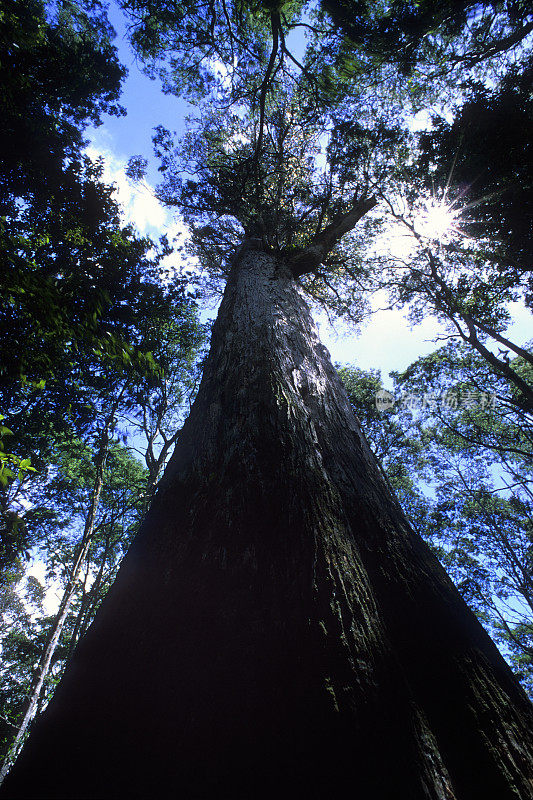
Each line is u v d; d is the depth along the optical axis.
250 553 1.52
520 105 6.98
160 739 1.05
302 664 1.18
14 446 9.72
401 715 1.10
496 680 1.33
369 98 9.37
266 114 10.48
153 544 1.69
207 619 1.32
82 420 10.54
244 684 1.14
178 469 2.11
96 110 11.20
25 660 18.11
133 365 3.06
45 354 3.09
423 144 8.51
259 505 1.71
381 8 7.46
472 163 7.59
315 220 9.80
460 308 11.48
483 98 7.32
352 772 0.96
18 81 8.02
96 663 1.30
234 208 9.68
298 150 10.56
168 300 9.88
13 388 7.61
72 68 9.79
